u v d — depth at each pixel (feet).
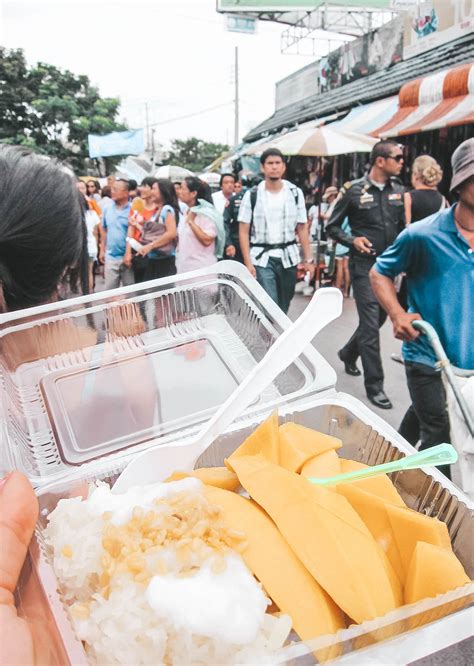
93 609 1.82
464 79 14.03
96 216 20.85
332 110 24.27
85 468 2.88
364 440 2.98
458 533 2.37
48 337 3.84
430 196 9.62
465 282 5.88
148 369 3.86
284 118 33.55
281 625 1.79
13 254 3.11
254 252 11.10
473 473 5.00
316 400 3.22
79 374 3.84
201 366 3.99
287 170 29.78
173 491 2.27
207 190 12.66
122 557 1.86
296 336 2.80
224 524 2.03
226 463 2.56
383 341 12.27
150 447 3.01
